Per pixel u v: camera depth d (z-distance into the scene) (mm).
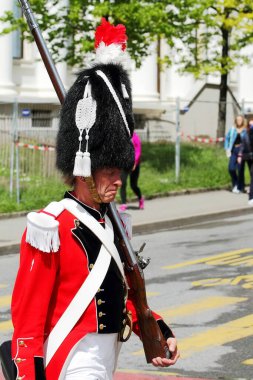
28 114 22266
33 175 22219
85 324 4164
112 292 4203
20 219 20203
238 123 26547
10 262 15344
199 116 40469
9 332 9922
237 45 33719
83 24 26453
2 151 21906
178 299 11602
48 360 4109
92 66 4375
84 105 4211
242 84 46938
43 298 4070
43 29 26188
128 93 4387
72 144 4266
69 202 4230
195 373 8281
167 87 40812
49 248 4035
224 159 29609
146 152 28625
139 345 9289
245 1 32281
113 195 4262
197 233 19031
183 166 28266
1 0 31094
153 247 16812
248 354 8922
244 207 23062
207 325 10117
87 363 4133
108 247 4203
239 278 13234
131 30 26000
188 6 27453
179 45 39344
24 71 33406
